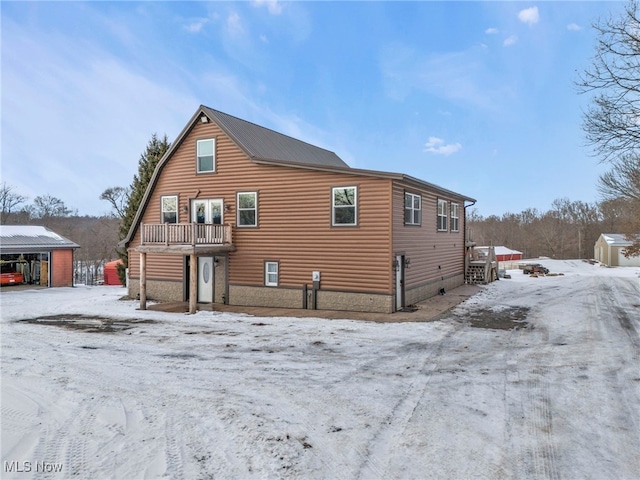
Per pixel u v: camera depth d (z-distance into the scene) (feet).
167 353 28.89
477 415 17.87
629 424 16.84
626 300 50.78
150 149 86.89
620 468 13.62
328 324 38.42
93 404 19.47
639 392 20.25
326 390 21.12
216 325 39.27
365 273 44.60
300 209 48.19
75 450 14.99
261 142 56.39
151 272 59.21
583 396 19.83
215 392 21.01
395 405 19.06
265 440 15.76
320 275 46.98
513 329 35.06
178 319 42.91
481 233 234.58
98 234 174.81
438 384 21.81
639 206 69.05
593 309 44.32
